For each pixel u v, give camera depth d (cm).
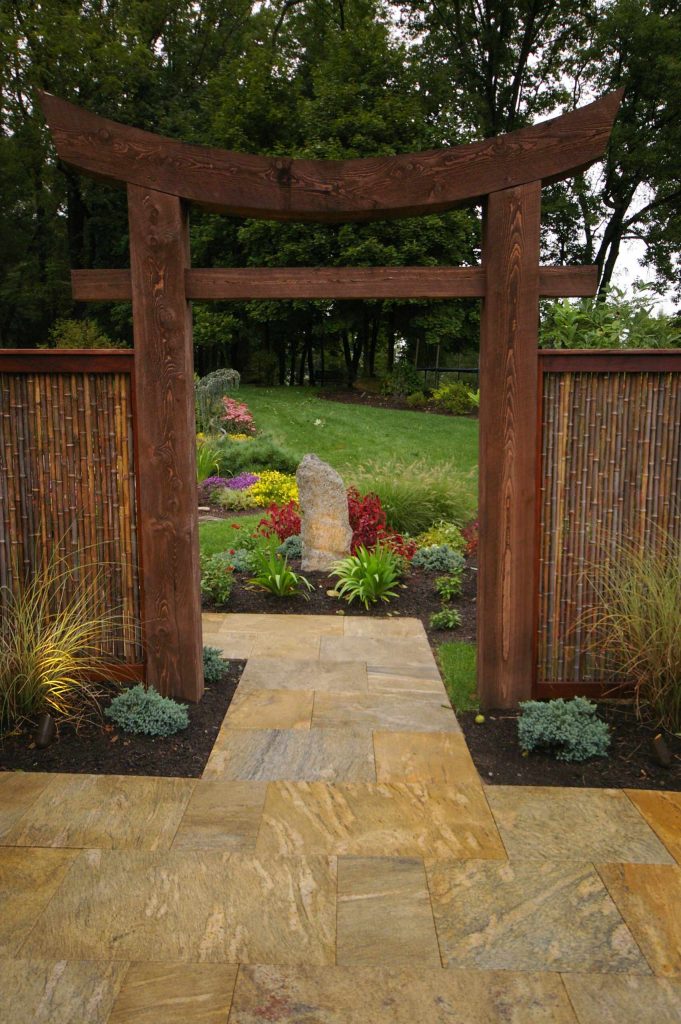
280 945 202
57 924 210
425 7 2097
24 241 2527
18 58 2109
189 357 348
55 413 355
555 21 2025
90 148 325
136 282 336
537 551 356
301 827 260
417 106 1919
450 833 257
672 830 260
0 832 254
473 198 333
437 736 336
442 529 728
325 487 631
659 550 359
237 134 2059
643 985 189
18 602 354
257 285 338
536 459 350
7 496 359
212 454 1191
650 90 1881
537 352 342
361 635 488
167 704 336
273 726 345
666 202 2064
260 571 589
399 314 2100
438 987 188
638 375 350
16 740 318
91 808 270
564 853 246
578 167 325
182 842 250
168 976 191
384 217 354
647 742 324
